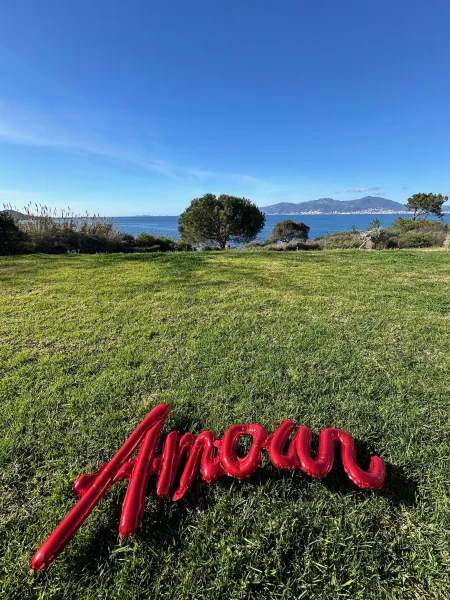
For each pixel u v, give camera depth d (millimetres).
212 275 7188
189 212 24391
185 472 1844
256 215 24891
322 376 2936
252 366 3119
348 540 1565
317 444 2162
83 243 14180
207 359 3252
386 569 1447
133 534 1600
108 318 4449
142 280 6664
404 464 1986
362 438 2207
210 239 24516
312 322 4246
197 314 4574
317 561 1481
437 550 1524
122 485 1883
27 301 5246
